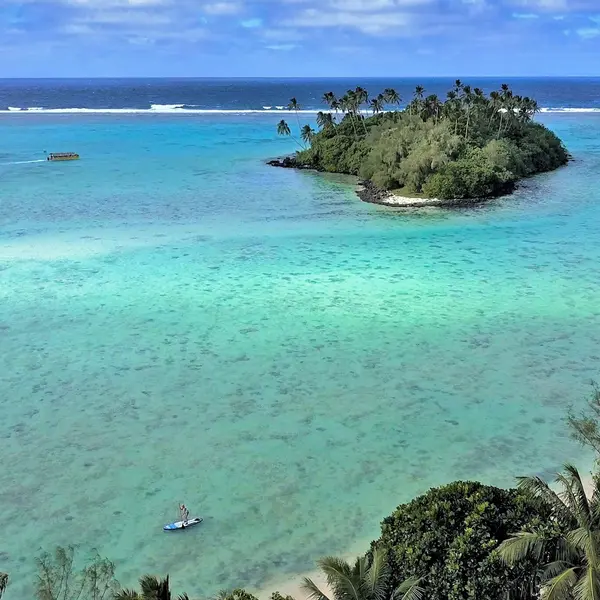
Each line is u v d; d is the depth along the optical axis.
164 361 31.91
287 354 32.47
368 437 24.84
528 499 15.91
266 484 22.11
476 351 32.28
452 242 52.75
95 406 27.58
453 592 13.99
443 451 23.83
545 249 50.09
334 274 45.06
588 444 22.20
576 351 32.00
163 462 23.45
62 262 48.25
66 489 22.00
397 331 35.09
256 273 45.50
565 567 13.62
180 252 50.72
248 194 73.69
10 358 32.34
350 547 19.11
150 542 19.48
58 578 15.66
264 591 17.47
